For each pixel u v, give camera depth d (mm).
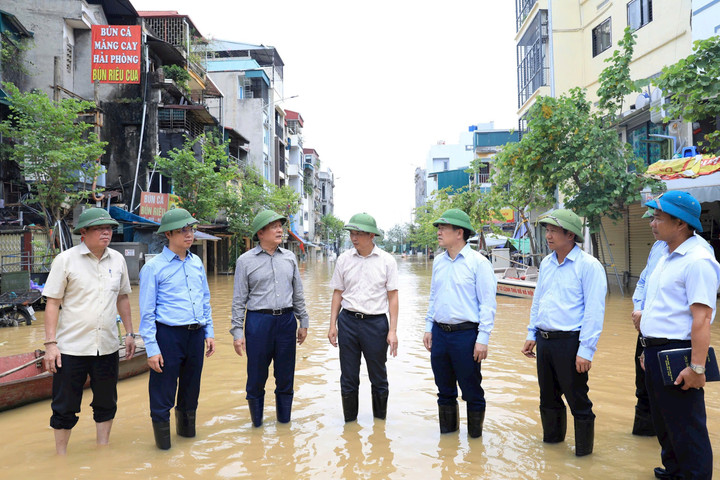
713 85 9156
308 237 65750
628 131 18344
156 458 4031
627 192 13586
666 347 3273
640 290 4211
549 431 4184
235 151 36625
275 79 47719
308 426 4738
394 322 4840
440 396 4457
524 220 19875
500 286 16047
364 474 3695
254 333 4676
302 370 6910
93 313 4062
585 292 3777
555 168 14148
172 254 4352
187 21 28094
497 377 6312
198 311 4406
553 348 3889
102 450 4207
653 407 3457
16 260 15594
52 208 16500
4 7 20406
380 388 4828
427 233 45219
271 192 36344
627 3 18672
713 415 4758
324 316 12359
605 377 6199
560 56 21797
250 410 4730
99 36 21312
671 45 16641
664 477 3480
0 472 3795
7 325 11031
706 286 3080
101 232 4090
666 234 3346
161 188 24453
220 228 28922
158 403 4211
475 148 43781
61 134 16297
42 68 20500
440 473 3680
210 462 3938
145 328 4172
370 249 4773
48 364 3928
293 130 59156
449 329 4254
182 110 25453
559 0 21797
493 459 3912
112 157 24750
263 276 4707
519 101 26703
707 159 11648
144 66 24750
